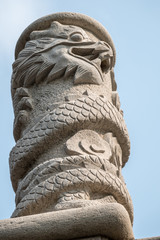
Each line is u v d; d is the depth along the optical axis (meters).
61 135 4.41
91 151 4.27
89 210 3.50
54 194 3.97
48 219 3.51
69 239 3.51
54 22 5.37
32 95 4.96
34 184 4.13
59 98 4.73
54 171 4.11
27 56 5.13
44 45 5.15
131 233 3.54
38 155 4.44
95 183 4.02
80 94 4.71
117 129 4.60
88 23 5.46
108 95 4.93
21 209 4.01
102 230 3.49
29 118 4.81
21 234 3.49
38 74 4.94
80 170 4.05
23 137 4.53
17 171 4.53
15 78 5.16
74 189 3.99
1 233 3.49
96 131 4.51
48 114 4.50
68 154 4.26
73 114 4.43
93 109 4.49
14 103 5.10
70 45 5.08
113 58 5.57
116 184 4.11
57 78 4.91
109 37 5.57
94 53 5.07
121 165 4.64
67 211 3.53
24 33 5.55
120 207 3.51
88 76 4.84
